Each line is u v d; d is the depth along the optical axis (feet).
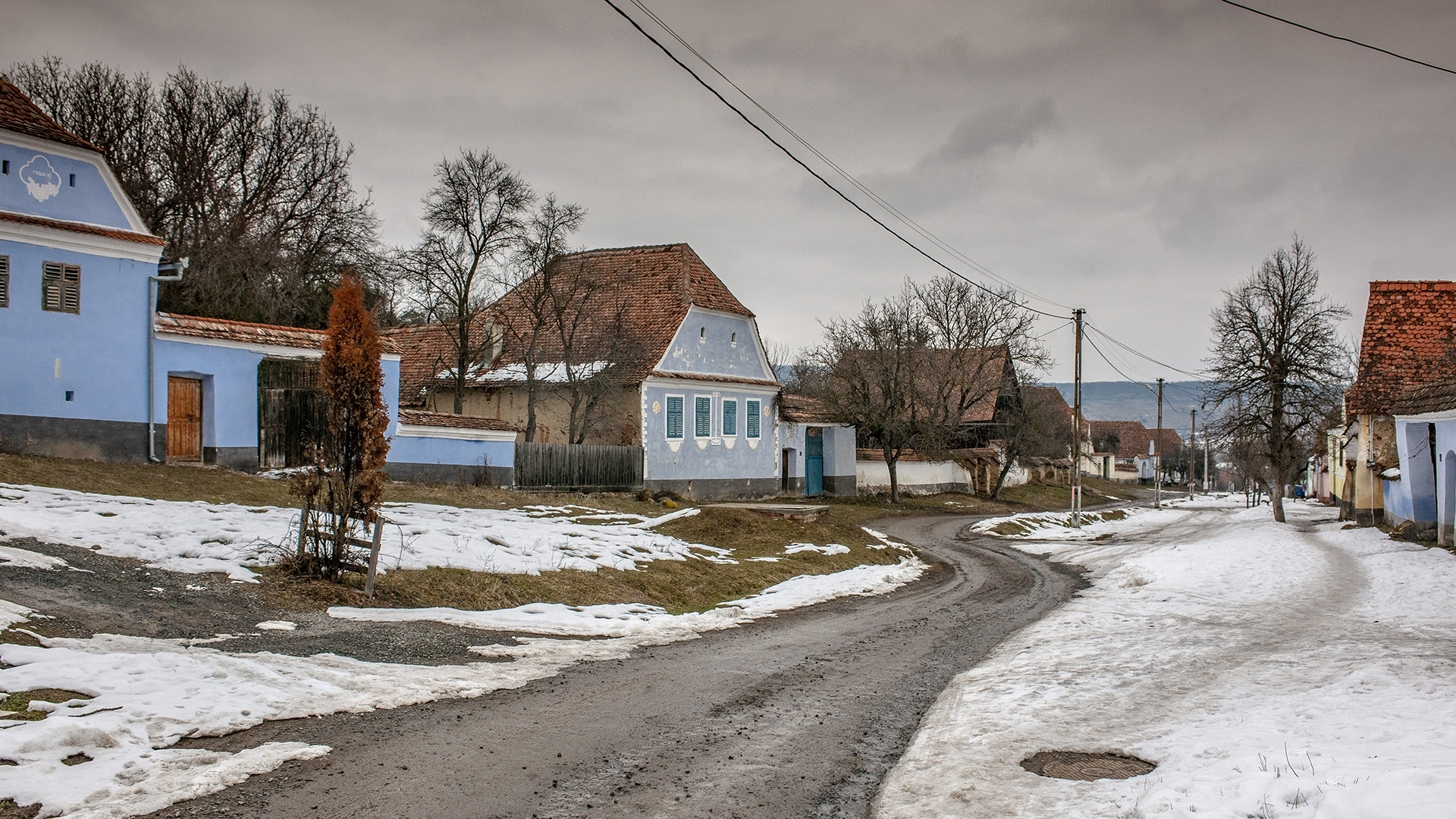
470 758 24.32
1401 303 112.98
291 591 44.52
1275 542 99.60
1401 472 98.84
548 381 125.08
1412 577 67.46
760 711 31.07
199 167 121.70
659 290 137.80
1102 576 79.41
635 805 21.61
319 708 27.96
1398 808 17.62
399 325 156.15
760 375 149.79
